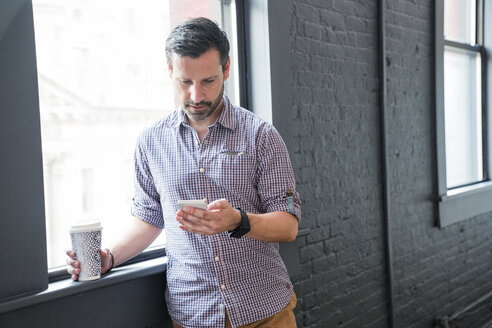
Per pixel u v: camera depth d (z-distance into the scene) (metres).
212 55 1.23
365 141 2.39
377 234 2.47
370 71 2.41
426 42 2.80
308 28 2.06
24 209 1.26
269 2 1.85
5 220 1.23
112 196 1.59
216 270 1.33
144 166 1.46
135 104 1.64
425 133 2.82
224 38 1.27
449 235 3.03
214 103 1.29
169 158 1.38
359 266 2.36
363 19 2.36
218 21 1.89
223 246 1.34
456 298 3.10
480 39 3.50
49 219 1.43
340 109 2.24
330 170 2.19
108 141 1.57
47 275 1.31
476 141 3.50
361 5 2.35
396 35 2.57
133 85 1.63
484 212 3.33
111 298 1.43
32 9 1.26
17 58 1.23
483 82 3.52
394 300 2.54
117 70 1.59
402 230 2.63
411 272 2.70
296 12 2.01
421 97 2.78
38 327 1.28
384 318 2.51
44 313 1.29
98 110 1.54
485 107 3.52
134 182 1.51
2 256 1.22
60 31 1.44
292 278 2.01
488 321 3.30
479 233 3.35
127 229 1.49
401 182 2.62
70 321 1.34
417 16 2.72
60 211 1.45
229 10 1.93
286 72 1.92
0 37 1.20
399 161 2.61
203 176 1.35
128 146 1.63
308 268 2.08
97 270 1.37
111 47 1.57
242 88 1.93
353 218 2.32
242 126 1.38
